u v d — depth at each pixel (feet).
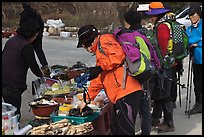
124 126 13.34
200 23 20.39
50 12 84.69
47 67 19.08
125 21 15.21
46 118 14.37
